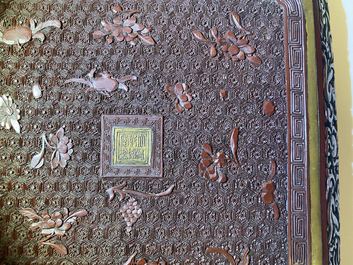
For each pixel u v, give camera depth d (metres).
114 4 0.29
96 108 0.28
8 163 0.27
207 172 0.28
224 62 0.28
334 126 0.30
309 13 0.29
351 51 0.33
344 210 0.32
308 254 0.27
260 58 0.29
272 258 0.27
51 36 0.28
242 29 0.29
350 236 0.32
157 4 0.29
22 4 0.28
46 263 0.27
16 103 0.28
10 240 0.27
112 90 0.28
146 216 0.27
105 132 0.28
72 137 0.28
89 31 0.28
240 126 0.28
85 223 0.27
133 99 0.28
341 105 0.33
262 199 0.28
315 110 0.28
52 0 0.28
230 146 0.28
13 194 0.27
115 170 0.27
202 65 0.28
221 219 0.27
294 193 0.28
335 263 0.28
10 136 0.27
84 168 0.27
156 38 0.28
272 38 0.29
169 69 0.28
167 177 0.28
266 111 0.28
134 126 0.28
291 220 0.27
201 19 0.29
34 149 0.27
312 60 0.28
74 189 0.27
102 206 0.27
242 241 0.27
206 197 0.28
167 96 0.28
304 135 0.28
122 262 0.27
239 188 0.28
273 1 0.29
